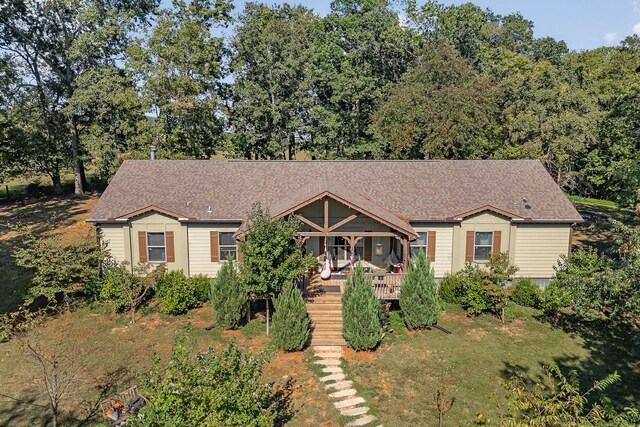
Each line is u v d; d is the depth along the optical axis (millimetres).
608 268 17266
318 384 16672
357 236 21688
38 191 47781
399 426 14352
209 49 40156
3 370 17422
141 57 36812
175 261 25000
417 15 49719
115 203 25297
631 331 20344
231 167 28297
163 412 9477
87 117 46188
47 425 14375
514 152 38500
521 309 22922
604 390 16094
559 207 25156
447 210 24750
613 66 47688
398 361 18172
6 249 31422
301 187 26578
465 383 16609
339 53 44531
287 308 18594
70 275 22125
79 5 42562
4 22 40875
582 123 35844
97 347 19125
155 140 39250
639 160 28578
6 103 41375
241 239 20875
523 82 40188
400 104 37688
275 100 43188
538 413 9977
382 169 28125
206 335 20156
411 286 20516
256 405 10773
